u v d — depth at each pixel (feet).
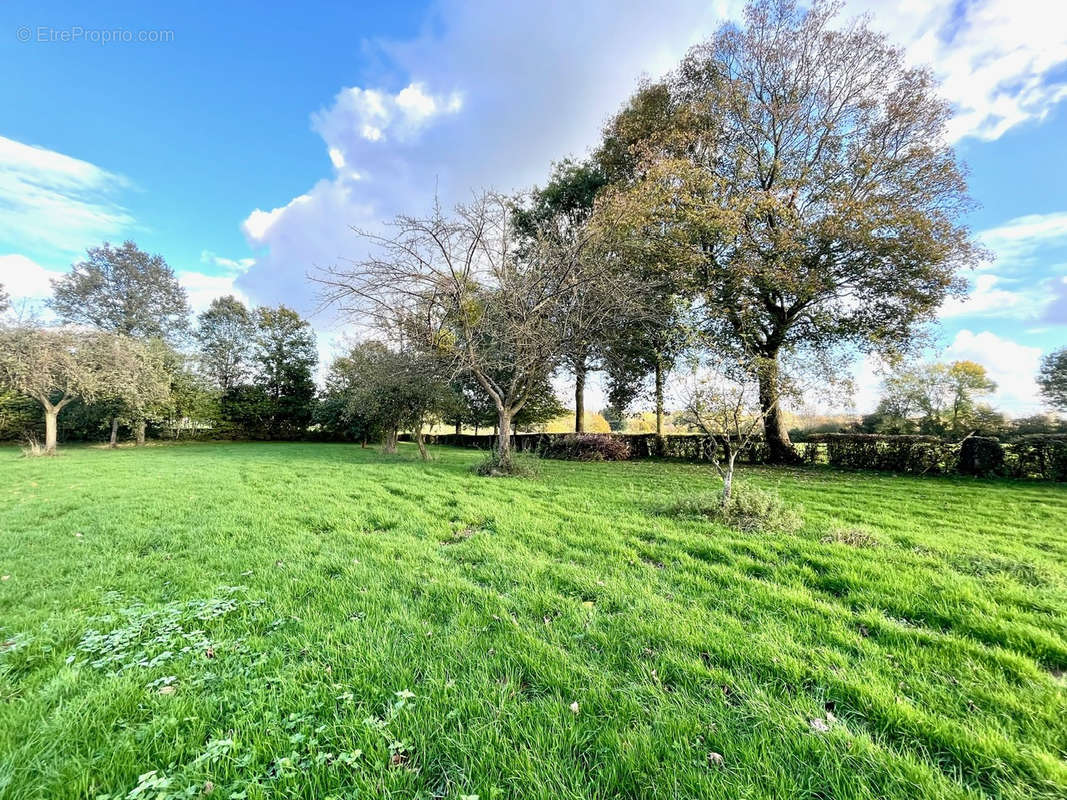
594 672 7.60
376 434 78.48
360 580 12.12
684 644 8.51
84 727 6.19
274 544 15.58
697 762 5.52
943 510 22.39
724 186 43.80
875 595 10.64
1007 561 13.09
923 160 40.78
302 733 6.02
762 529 16.56
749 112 46.60
